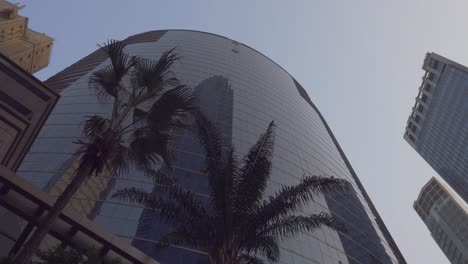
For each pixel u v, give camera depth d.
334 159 91.69
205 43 104.69
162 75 18.80
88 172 15.40
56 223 19.08
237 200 20.53
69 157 46.06
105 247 19.64
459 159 159.12
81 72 77.75
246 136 66.69
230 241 19.06
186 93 18.33
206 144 22.58
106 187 42.94
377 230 77.25
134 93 18.41
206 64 90.00
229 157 21.97
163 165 48.94
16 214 18.42
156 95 18.77
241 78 90.31
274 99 90.69
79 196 40.50
